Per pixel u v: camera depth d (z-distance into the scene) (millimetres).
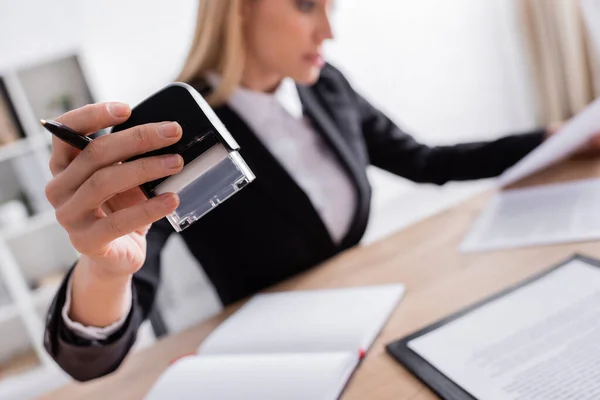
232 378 419
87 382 541
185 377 445
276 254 817
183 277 2238
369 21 2779
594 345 359
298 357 429
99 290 455
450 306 486
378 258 663
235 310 640
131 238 463
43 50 2043
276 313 562
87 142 370
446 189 2932
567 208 622
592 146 779
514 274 509
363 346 446
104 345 473
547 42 2725
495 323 425
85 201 364
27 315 2113
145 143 349
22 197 2213
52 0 2160
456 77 3082
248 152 792
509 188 774
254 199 796
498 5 3096
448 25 3000
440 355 402
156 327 1722
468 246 609
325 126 898
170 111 375
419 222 749
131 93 2346
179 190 370
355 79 2799
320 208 873
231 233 813
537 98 2922
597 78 2613
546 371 348
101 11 2236
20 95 2033
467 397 347
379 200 2939
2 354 2227
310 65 759
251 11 741
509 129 3285
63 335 466
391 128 1082
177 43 2385
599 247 507
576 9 2562
